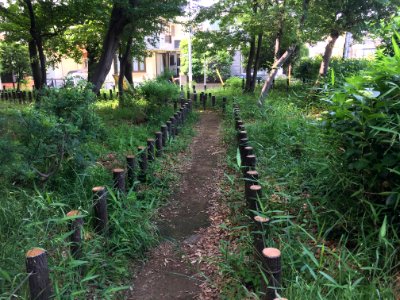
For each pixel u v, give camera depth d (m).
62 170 4.75
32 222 3.36
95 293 3.06
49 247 3.21
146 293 3.23
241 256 3.38
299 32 11.12
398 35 3.56
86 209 3.71
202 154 7.59
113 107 12.80
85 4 10.89
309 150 5.57
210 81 30.34
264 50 18.50
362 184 3.48
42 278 2.48
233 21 13.70
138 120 10.75
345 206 3.71
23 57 18.89
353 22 12.45
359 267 2.92
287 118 8.72
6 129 4.35
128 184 4.94
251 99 13.30
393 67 3.20
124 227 3.80
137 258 3.73
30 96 16.23
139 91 12.94
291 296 2.64
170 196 5.36
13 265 2.91
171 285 3.33
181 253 3.85
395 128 3.08
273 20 11.05
